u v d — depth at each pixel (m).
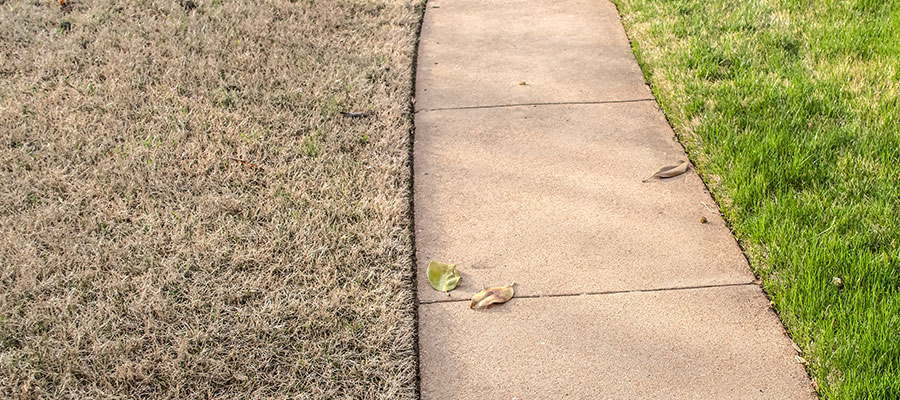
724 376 2.74
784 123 4.16
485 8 6.30
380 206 3.61
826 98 4.36
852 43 5.00
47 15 5.55
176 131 4.21
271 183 3.78
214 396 2.66
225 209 3.59
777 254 3.22
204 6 5.85
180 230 3.43
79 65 4.95
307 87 4.73
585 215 3.64
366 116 4.46
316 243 3.37
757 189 3.63
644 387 2.71
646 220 3.60
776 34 5.23
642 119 4.50
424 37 5.77
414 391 2.71
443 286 3.19
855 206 3.44
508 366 2.81
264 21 5.62
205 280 3.15
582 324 2.99
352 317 3.00
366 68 5.00
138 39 5.25
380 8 6.09
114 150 4.01
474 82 5.02
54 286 3.10
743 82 4.61
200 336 2.88
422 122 4.52
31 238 3.38
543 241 3.47
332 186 3.76
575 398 2.67
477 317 3.04
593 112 4.59
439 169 4.04
